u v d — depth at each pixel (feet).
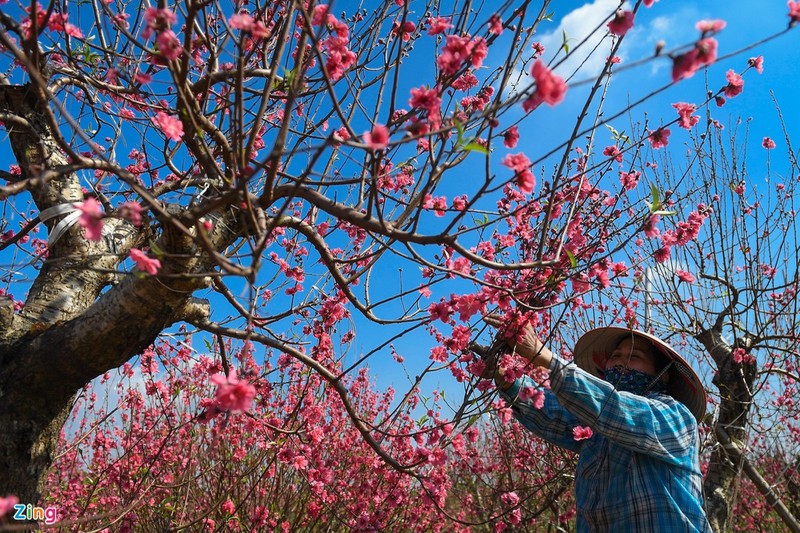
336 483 13.96
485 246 9.18
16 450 7.52
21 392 7.58
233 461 14.42
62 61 10.14
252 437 14.49
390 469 13.50
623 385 10.17
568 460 13.17
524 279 8.47
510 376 8.28
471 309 7.99
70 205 8.14
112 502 13.67
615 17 6.05
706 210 11.43
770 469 21.80
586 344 11.78
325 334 10.76
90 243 8.80
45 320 8.07
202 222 6.79
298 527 14.12
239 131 6.03
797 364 18.75
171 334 11.50
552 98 5.06
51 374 7.61
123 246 9.21
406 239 6.57
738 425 15.53
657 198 7.11
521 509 14.80
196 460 14.29
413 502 16.21
